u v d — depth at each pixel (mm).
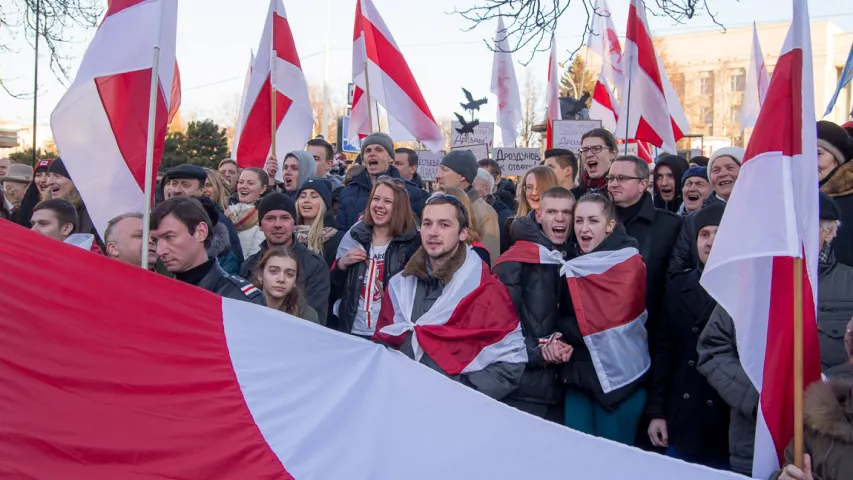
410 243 4648
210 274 3590
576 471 2846
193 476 2742
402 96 7695
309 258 4754
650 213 4664
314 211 5625
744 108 11203
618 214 4730
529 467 2881
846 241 4426
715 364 3504
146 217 3418
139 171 3615
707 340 3605
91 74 3572
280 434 2898
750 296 2947
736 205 2896
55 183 5777
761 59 11000
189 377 2930
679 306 4062
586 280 4000
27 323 2871
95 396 2801
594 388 3949
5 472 2566
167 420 2822
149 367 2916
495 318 3686
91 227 5836
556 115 9719
